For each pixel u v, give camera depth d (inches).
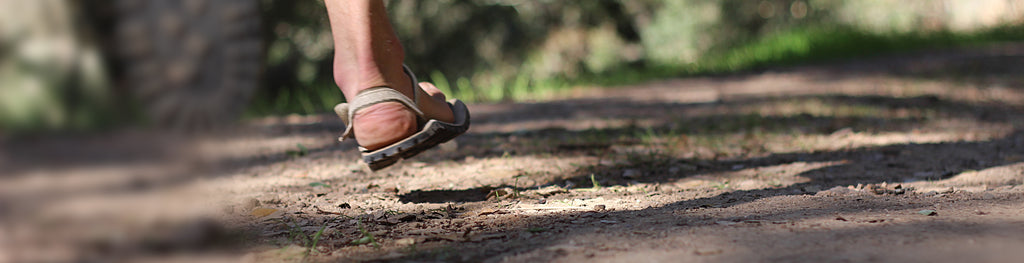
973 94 245.0
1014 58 354.9
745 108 215.8
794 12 589.3
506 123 193.6
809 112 203.3
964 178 98.5
